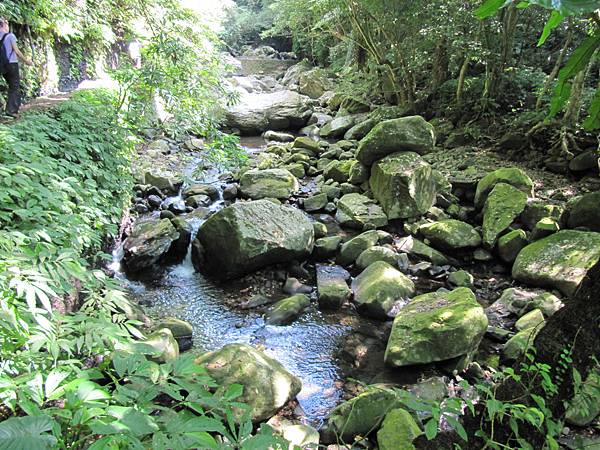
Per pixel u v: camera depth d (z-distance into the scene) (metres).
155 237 5.04
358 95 11.49
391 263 5.01
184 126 5.84
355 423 2.74
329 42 15.84
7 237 1.97
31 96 6.77
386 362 3.53
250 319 4.23
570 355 1.58
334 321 4.21
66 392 1.14
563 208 5.43
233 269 4.80
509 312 4.19
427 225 5.61
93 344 1.70
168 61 5.49
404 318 3.72
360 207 6.17
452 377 3.37
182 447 1.00
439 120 9.01
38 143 3.76
